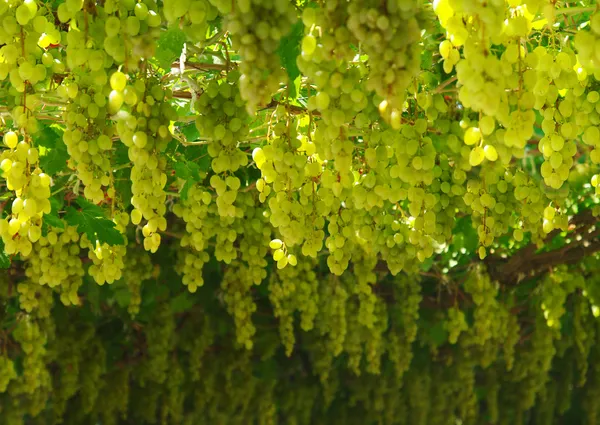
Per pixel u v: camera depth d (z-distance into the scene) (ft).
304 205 7.61
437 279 18.98
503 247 17.20
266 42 5.08
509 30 5.28
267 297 18.86
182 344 17.70
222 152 6.97
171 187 12.35
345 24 5.14
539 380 19.88
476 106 4.89
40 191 6.44
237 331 14.62
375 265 15.84
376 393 19.88
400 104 4.97
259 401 18.94
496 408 20.35
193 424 18.17
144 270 14.80
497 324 17.03
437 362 20.24
